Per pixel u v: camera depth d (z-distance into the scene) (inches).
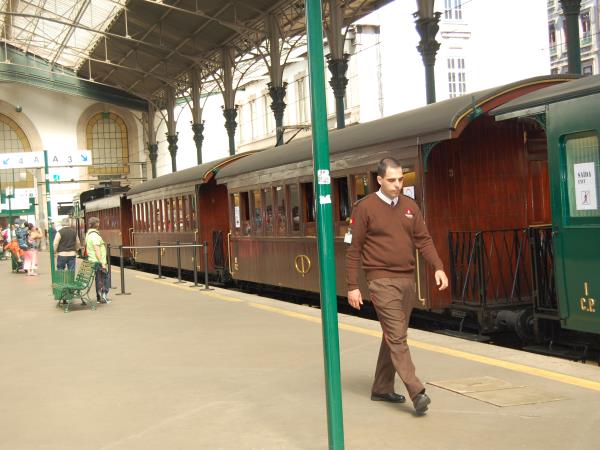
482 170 397.1
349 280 221.6
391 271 219.5
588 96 288.8
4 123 2217.0
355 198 449.1
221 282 776.3
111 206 1275.8
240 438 205.6
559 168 303.7
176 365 311.3
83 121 2289.6
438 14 880.3
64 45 1813.5
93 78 2158.0
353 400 237.5
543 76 364.5
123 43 1665.8
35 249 989.8
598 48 1641.2
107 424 226.8
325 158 171.9
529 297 390.3
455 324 414.6
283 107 1253.1
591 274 291.6
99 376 297.7
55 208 2251.5
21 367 326.0
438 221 383.9
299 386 262.5
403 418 215.2
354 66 1476.4
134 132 2324.1
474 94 373.7
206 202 776.9
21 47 2043.6
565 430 196.9
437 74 1526.8
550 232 338.0
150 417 232.1
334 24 1066.7
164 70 1780.3
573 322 301.6
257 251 627.5
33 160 1222.9
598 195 287.3
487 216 396.8
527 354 296.8
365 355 309.9
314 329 387.5
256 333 383.6
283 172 561.3
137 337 393.1
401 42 1467.8
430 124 368.2
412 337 344.5
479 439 193.2
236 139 2054.6
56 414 241.9
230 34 1393.9
